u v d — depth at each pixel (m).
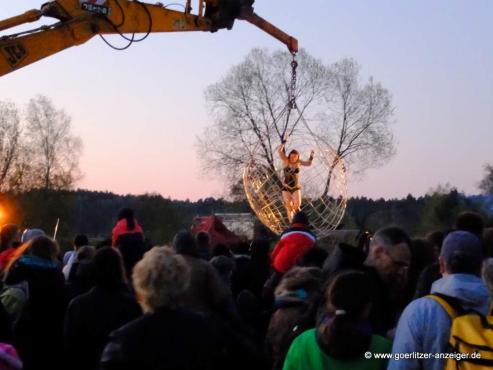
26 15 11.42
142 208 43.62
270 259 10.07
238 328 6.99
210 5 13.31
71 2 11.76
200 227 20.78
